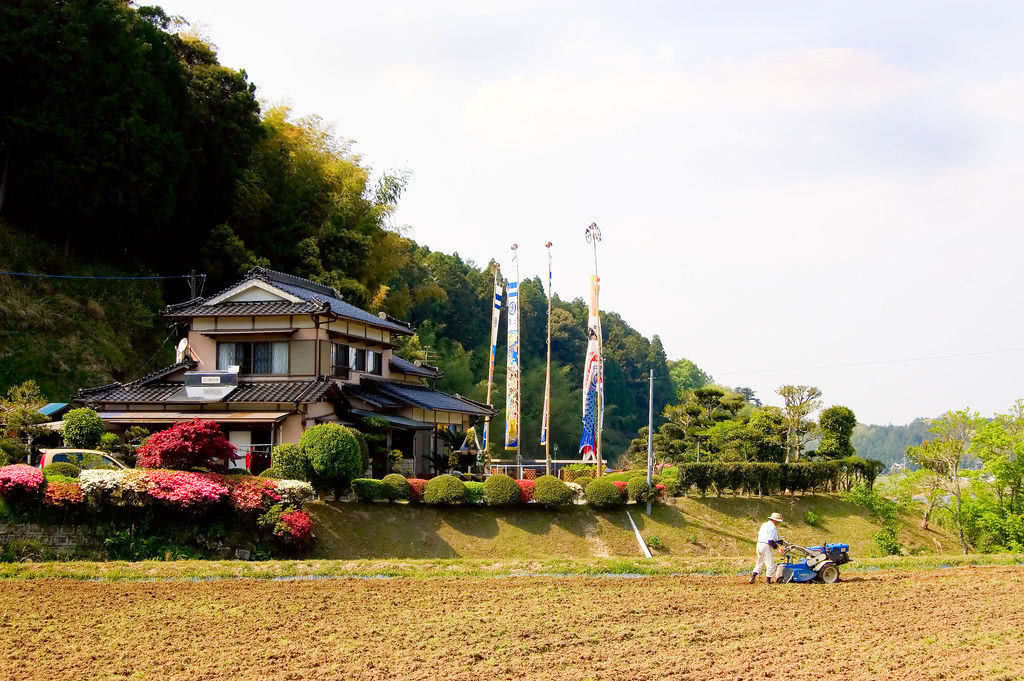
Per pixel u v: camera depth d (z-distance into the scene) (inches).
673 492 1380.4
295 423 1232.2
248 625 663.8
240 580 830.5
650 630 661.3
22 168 1562.5
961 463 1601.9
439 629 659.4
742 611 727.1
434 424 1539.1
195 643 615.5
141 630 647.1
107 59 1616.6
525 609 727.1
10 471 928.3
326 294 1657.2
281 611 708.0
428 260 3225.9
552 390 3120.1
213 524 960.9
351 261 2080.5
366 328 1545.3
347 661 578.9
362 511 1098.7
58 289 1583.4
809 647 616.4
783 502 1448.1
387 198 2381.9
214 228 1845.5
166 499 927.7
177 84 1775.3
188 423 1017.5
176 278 1886.1
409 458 1510.8
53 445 1211.9
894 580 882.1
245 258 1841.8
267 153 2049.7
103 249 1795.0
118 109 1619.1
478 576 885.2
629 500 1293.1
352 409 1358.3
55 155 1540.4
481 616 700.0
